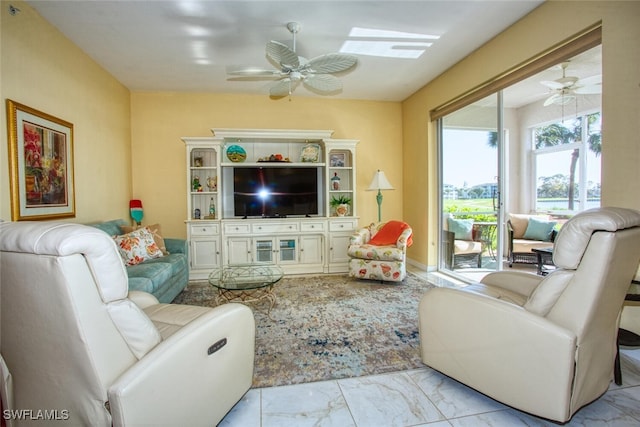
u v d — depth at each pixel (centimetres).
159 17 261
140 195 434
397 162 502
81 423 98
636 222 126
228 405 141
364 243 403
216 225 405
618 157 200
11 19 221
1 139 213
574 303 126
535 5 253
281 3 245
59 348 92
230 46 312
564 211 393
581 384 132
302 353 209
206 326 126
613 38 201
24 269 88
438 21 274
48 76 261
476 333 151
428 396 164
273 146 462
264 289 327
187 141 404
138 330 106
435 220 436
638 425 142
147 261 303
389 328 247
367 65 364
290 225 421
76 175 299
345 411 153
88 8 246
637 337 181
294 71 280
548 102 362
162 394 105
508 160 457
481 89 329
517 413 151
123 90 407
